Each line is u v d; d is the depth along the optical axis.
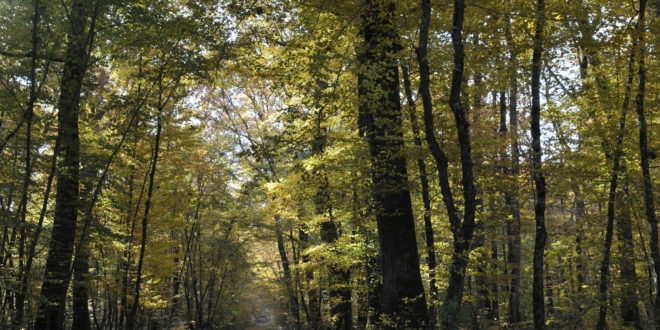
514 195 9.95
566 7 7.69
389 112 7.70
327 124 10.64
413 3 8.35
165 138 13.31
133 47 11.14
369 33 7.80
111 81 14.63
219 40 9.10
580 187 10.76
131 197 13.76
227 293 24.61
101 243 12.62
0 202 11.45
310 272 15.16
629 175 10.27
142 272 14.45
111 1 10.44
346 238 12.26
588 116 10.45
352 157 9.66
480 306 12.34
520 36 8.89
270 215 15.45
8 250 10.17
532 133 8.80
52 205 14.59
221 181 19.53
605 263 10.20
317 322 15.95
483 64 8.45
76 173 10.87
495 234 10.73
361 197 10.38
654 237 9.06
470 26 8.40
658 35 8.52
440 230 11.46
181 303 25.20
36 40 9.80
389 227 8.16
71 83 9.99
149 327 21.25
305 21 8.78
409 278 7.88
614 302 10.59
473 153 9.22
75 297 12.32
